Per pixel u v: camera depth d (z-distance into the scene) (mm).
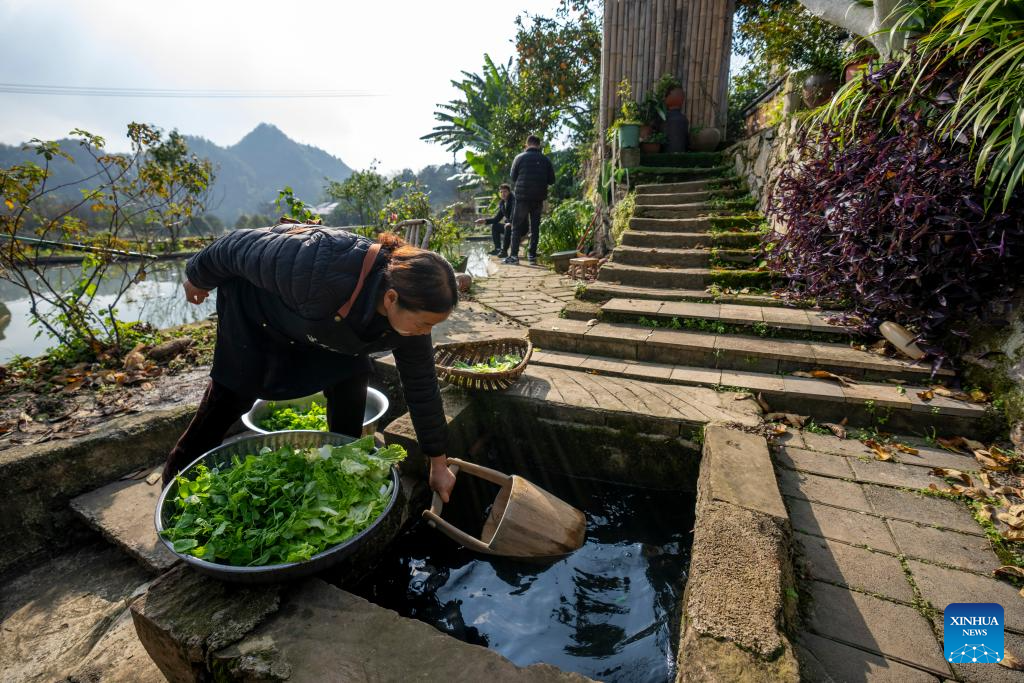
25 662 1668
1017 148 2094
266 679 1191
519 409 2836
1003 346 2422
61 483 2213
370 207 18797
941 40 2578
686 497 2561
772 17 5840
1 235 3211
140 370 3291
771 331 3334
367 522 1551
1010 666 1254
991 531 1739
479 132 18969
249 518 1508
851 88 3053
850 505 1916
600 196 7875
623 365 3262
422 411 1784
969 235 2420
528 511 1983
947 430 2395
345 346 1614
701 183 5977
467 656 1246
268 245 1515
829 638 1350
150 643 1399
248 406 1930
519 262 8352
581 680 1175
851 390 2637
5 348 4711
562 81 13859
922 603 1466
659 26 7500
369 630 1325
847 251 3070
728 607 1289
